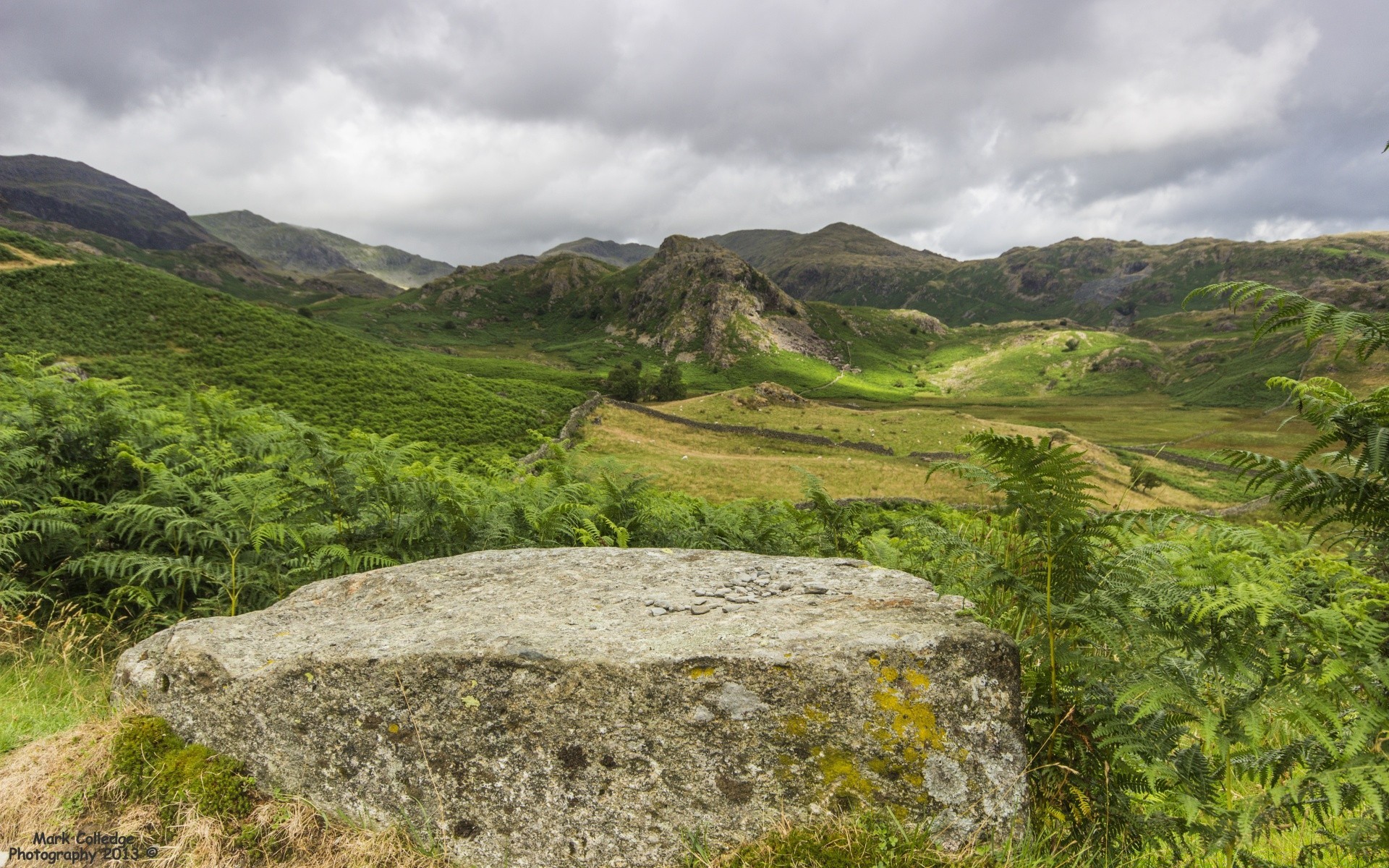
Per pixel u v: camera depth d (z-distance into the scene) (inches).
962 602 115.6
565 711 102.6
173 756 113.7
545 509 249.0
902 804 95.7
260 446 307.3
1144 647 101.2
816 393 7145.7
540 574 156.1
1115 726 96.3
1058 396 7534.5
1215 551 107.0
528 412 3085.6
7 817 107.2
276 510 217.8
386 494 231.3
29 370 292.8
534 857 101.3
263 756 112.7
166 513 201.5
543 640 111.5
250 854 102.7
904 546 209.0
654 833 98.5
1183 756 103.0
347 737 109.6
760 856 92.3
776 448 2955.2
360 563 215.0
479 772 104.0
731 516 303.9
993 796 95.9
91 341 2972.4
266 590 209.6
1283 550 109.5
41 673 168.1
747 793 97.8
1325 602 90.3
